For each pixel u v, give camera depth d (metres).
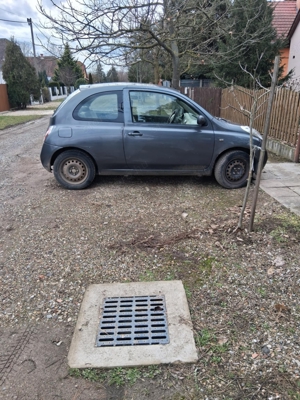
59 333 2.37
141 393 1.90
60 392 1.92
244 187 5.42
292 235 3.66
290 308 2.55
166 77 21.33
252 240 3.57
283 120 7.77
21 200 5.08
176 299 2.68
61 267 3.19
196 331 2.34
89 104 5.16
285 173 6.24
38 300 2.73
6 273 3.11
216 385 1.94
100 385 1.96
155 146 5.12
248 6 10.75
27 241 3.73
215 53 8.48
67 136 5.12
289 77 13.43
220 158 5.27
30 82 25.64
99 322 2.45
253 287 2.82
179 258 3.29
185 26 7.84
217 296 2.71
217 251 3.39
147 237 3.74
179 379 1.98
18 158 8.23
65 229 4.00
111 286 2.87
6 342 2.29
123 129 5.09
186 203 4.78
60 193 5.31
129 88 5.14
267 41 12.16
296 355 2.12
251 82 11.66
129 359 2.12
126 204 4.77
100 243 3.64
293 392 1.87
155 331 2.35
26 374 2.03
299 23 14.78
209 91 13.45
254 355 2.13
